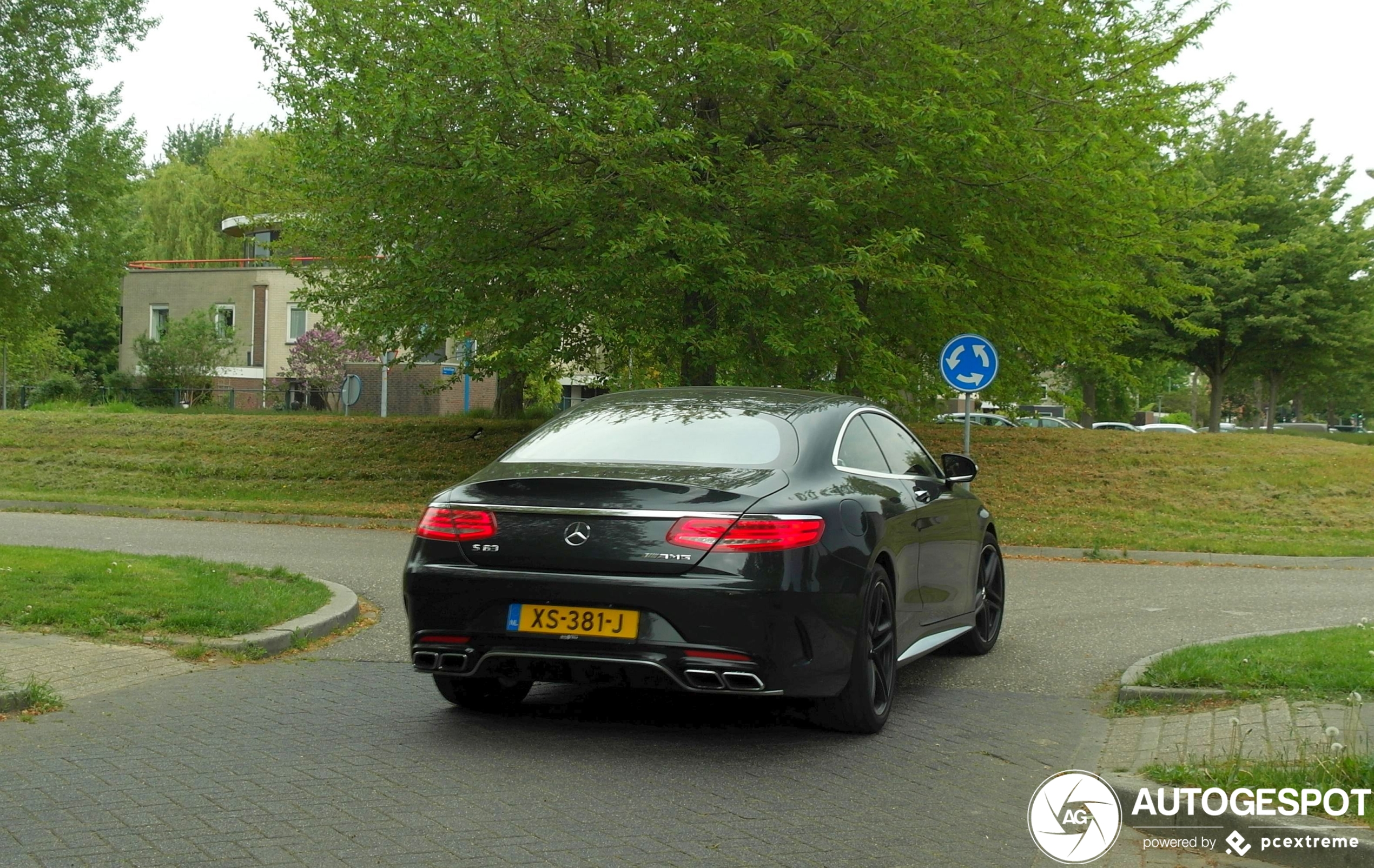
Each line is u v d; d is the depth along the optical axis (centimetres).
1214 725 577
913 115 1557
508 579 535
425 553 559
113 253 3216
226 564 1066
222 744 545
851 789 496
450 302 1675
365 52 1798
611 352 1894
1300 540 1639
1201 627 928
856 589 559
